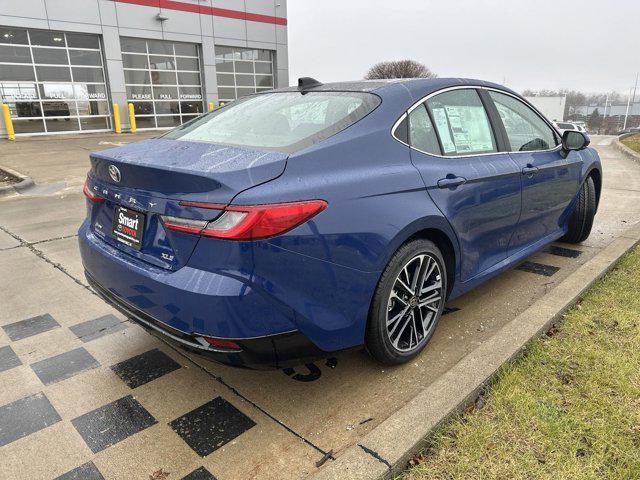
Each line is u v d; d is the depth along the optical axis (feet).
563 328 9.65
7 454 6.76
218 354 6.56
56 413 7.62
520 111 11.89
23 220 19.30
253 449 6.80
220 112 10.19
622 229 17.62
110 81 59.36
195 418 7.47
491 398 7.51
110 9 57.72
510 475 6.11
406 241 8.11
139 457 6.69
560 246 15.53
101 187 8.16
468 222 9.32
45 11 53.01
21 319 10.77
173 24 63.46
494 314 10.77
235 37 70.38
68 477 6.37
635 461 6.27
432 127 9.07
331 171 7.22
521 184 10.80
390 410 7.59
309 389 8.14
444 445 6.61
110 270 7.80
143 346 9.62
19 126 53.72
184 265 6.66
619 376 8.02
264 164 6.68
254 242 6.23
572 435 6.75
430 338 9.20
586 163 14.21
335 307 7.11
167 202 6.76
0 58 51.57
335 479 5.90
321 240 6.77
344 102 8.58
